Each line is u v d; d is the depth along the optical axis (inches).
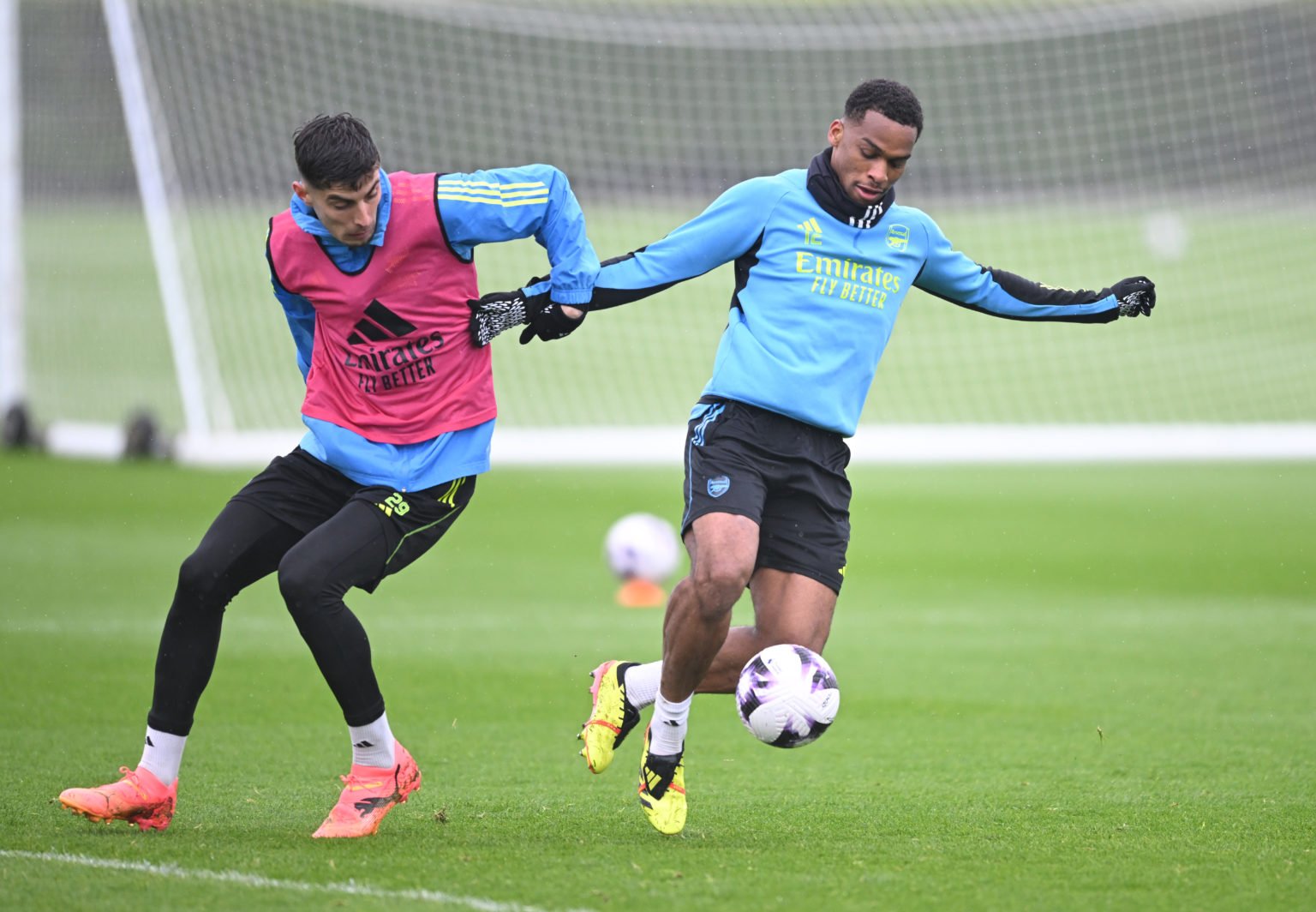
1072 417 2738.7
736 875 596.7
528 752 896.3
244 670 1128.2
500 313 683.4
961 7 3304.6
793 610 710.5
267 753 874.8
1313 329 3282.5
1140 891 579.8
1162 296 3521.2
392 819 705.0
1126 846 658.8
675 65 3865.7
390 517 666.2
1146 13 3142.2
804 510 714.2
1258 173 3516.2
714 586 649.0
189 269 3144.7
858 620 1382.9
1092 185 3727.9
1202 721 984.3
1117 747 909.8
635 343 3280.0
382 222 650.8
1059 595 1503.4
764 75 3929.6
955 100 3838.6
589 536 1828.2
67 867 594.9
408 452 678.5
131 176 3331.7
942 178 3855.8
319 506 685.3
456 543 1777.8
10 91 2421.3
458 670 1145.4
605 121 3843.5
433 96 3513.8
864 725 978.1
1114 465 2532.0
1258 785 801.6
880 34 3380.9
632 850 641.6
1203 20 3390.7
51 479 2122.3
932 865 619.2
